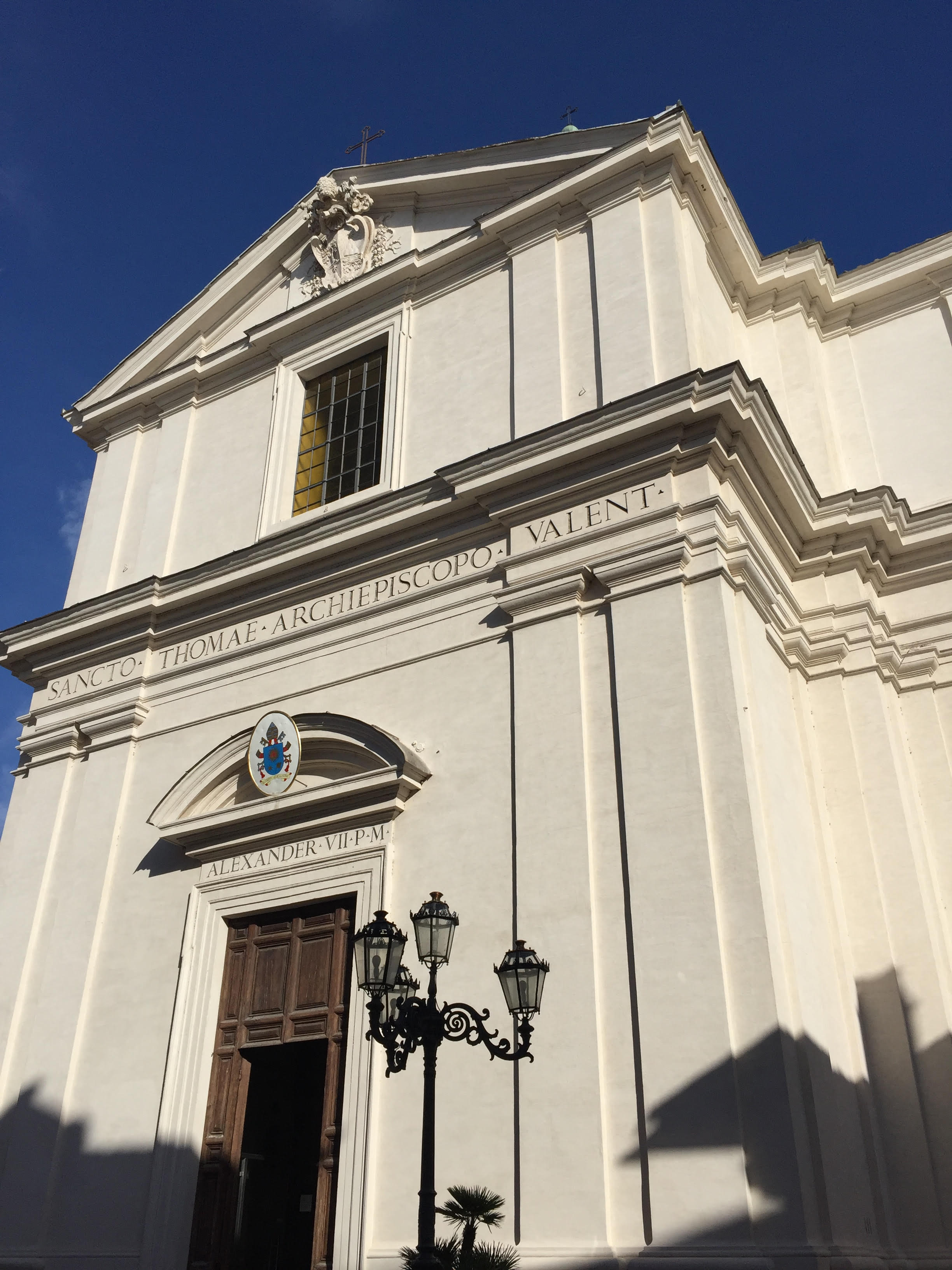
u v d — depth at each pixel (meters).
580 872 8.93
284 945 10.65
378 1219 8.75
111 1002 11.47
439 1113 8.80
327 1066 9.73
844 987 9.62
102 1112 10.91
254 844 11.08
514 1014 6.61
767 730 9.42
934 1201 8.88
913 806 10.78
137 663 13.47
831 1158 7.94
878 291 13.40
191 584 13.10
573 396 11.28
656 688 9.19
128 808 12.60
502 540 11.03
